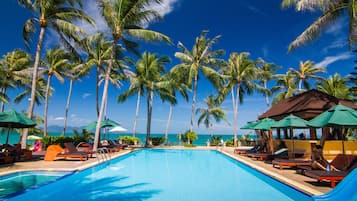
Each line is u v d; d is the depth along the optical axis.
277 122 13.95
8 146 14.02
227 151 21.77
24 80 29.30
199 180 9.90
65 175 9.83
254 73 31.20
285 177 8.80
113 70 28.23
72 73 31.30
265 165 12.27
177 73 30.52
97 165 12.84
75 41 18.55
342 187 5.46
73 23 18.05
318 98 15.88
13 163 12.45
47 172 10.41
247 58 31.62
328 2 13.09
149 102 31.09
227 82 33.00
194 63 29.92
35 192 7.70
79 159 14.52
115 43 18.98
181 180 9.88
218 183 9.31
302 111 15.02
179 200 6.94
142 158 18.48
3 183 8.77
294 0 13.81
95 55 26.39
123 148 24.81
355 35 13.33
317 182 7.89
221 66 32.16
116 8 18.52
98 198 7.16
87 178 10.24
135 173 11.56
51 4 16.69
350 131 24.58
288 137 20.69
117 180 9.82
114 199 7.05
